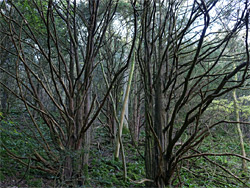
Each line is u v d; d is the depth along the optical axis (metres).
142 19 4.12
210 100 3.70
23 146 5.50
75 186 4.41
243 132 12.97
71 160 5.01
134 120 10.28
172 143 3.96
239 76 9.65
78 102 5.39
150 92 4.38
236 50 5.95
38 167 4.73
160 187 3.97
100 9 6.48
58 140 5.12
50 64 4.64
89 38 4.84
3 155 5.27
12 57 8.54
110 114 9.28
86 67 5.13
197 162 8.02
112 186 5.64
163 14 4.82
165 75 4.52
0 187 4.36
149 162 4.13
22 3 6.10
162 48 4.55
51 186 4.63
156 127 4.26
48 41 4.32
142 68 4.61
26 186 4.61
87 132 5.46
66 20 5.23
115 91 8.62
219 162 8.84
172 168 3.98
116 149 2.77
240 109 9.52
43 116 5.20
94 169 6.69
